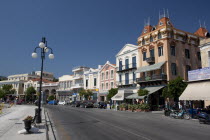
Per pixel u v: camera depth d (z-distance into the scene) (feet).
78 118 62.13
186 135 33.86
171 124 49.32
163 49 111.86
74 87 208.13
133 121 54.39
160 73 112.16
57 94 244.01
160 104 108.78
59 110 104.99
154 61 116.67
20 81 292.81
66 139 30.53
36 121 47.57
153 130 38.63
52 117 65.46
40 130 37.19
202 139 30.63
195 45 124.47
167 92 88.99
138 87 125.90
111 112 92.99
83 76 199.62
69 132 36.60
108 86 159.33
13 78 329.11
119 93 126.41
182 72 113.09
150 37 122.72
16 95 286.87
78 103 158.40
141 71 116.16
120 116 70.44
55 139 29.94
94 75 180.96
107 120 56.39
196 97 61.31
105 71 165.37
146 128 41.22
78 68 213.05
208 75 62.85
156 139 30.04
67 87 230.27
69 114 78.07
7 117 62.90
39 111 48.57
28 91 253.44
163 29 112.57
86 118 62.08
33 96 254.68
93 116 69.36
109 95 135.85
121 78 144.46
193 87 66.44
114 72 153.69
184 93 67.77
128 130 38.45
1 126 42.73
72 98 214.28
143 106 99.66
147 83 118.32
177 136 32.73
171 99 103.09
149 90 110.01
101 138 30.96
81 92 173.88
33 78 315.17
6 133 34.01
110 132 36.27
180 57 114.11
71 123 49.73
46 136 31.12
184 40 119.24
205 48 80.48
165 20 118.52
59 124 47.85
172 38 112.78
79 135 33.63
